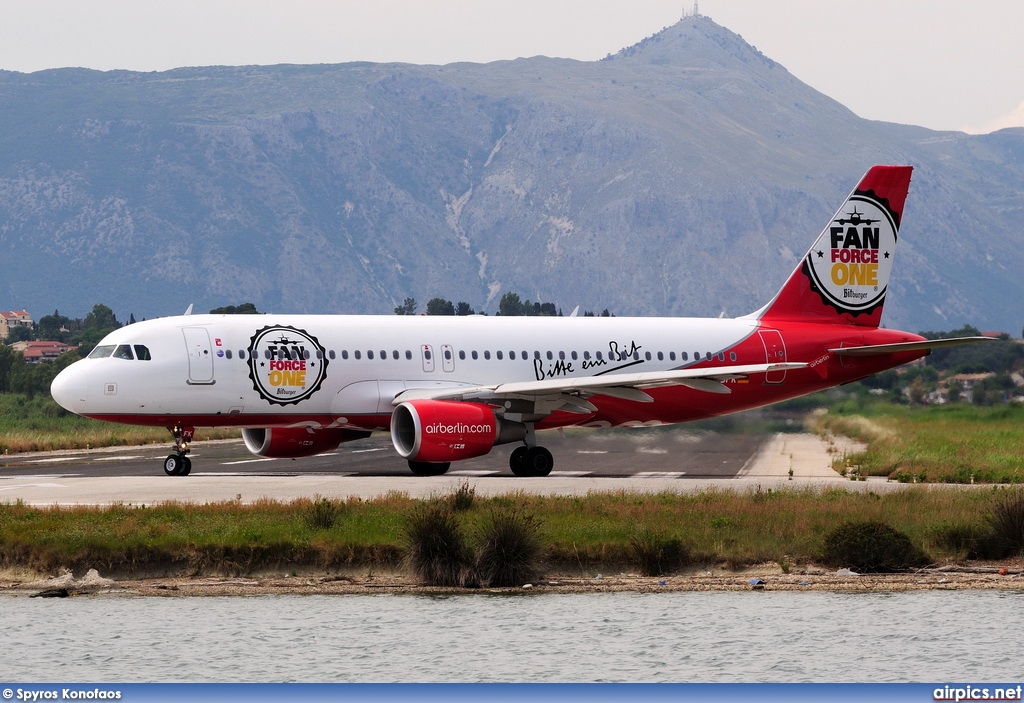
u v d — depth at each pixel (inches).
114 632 3014.3
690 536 3804.1
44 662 2758.4
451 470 6407.5
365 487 5162.4
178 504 4288.9
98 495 4817.9
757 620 3115.2
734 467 6579.7
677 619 3134.8
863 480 5816.9
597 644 2896.2
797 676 2620.6
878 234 6756.9
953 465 6166.3
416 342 5984.3
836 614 3181.6
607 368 6314.0
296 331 5797.2
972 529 3922.2
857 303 6752.0
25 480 5590.6
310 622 3110.2
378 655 2802.7
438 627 3056.1
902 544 3777.1
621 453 7613.2
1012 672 2647.6
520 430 5920.3
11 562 3629.4
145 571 3636.8
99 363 5536.4
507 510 3784.5
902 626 3053.6
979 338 6412.4
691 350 6456.7
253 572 3659.0
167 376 5556.1
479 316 6309.1
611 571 3703.3
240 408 5689.0
